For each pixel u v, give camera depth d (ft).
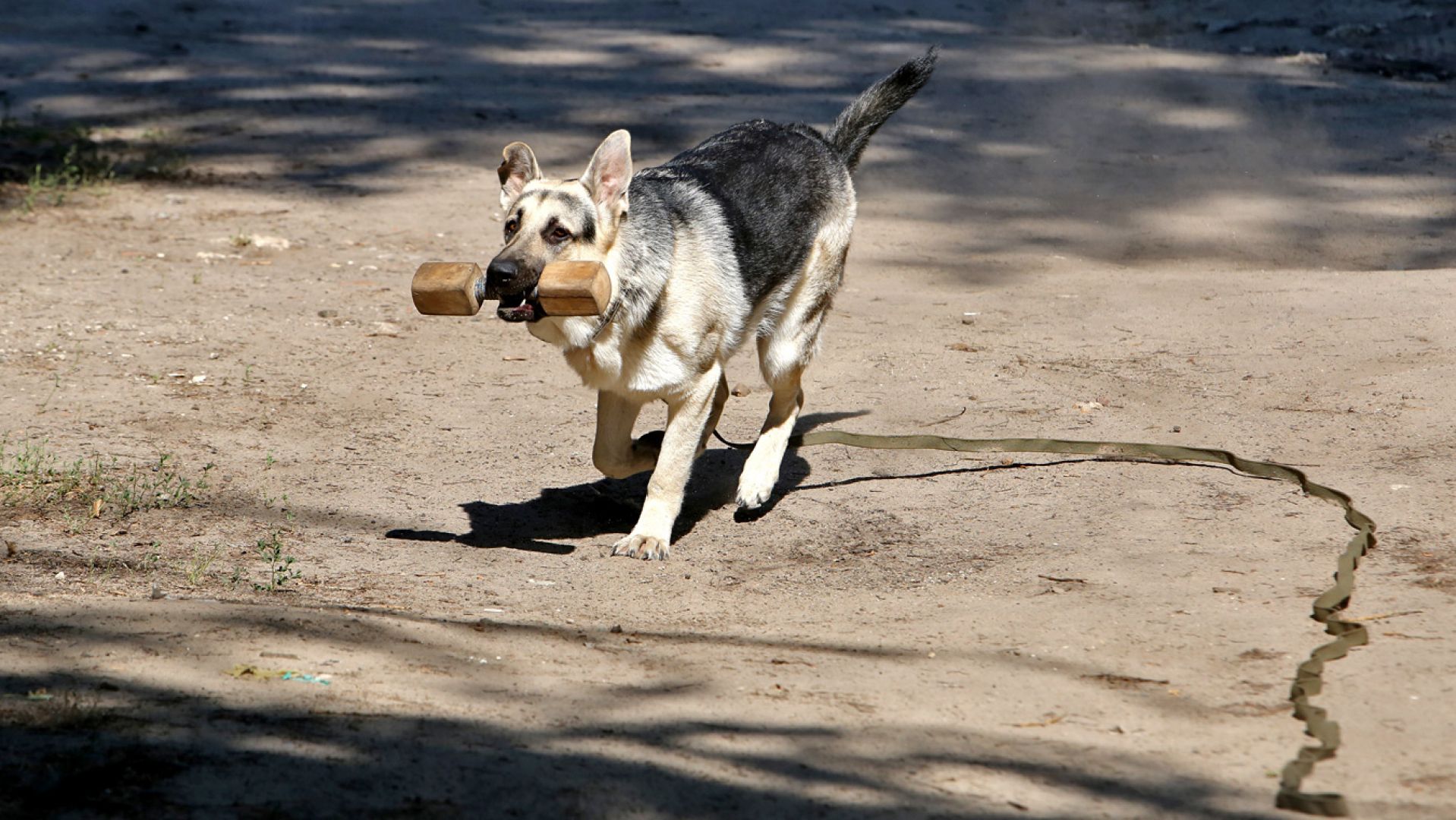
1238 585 20.42
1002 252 45.42
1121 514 24.03
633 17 87.30
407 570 22.47
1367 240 46.62
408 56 75.10
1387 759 15.01
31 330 34.86
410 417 30.45
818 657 18.31
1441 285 38.45
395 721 15.24
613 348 23.02
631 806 13.58
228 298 38.52
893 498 25.84
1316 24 89.25
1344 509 23.36
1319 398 29.66
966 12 92.53
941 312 38.52
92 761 13.82
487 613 20.31
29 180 50.65
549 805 13.48
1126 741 15.58
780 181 26.35
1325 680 16.94
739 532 24.93
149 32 78.84
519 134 59.41
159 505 24.68
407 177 53.47
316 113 62.85
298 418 29.94
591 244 22.36
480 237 45.88
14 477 25.17
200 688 15.85
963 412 30.37
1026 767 14.88
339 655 17.30
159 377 31.94
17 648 16.85
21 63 70.44
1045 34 85.71
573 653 18.17
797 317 26.99
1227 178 54.80
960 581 21.77
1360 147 59.11
